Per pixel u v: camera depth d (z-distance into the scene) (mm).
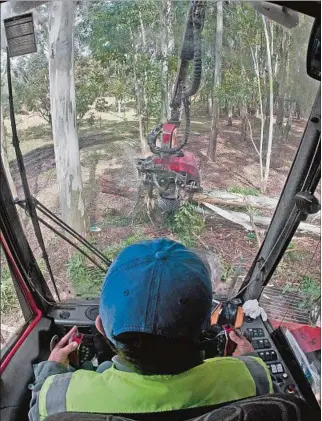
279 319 2225
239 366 992
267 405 864
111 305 889
